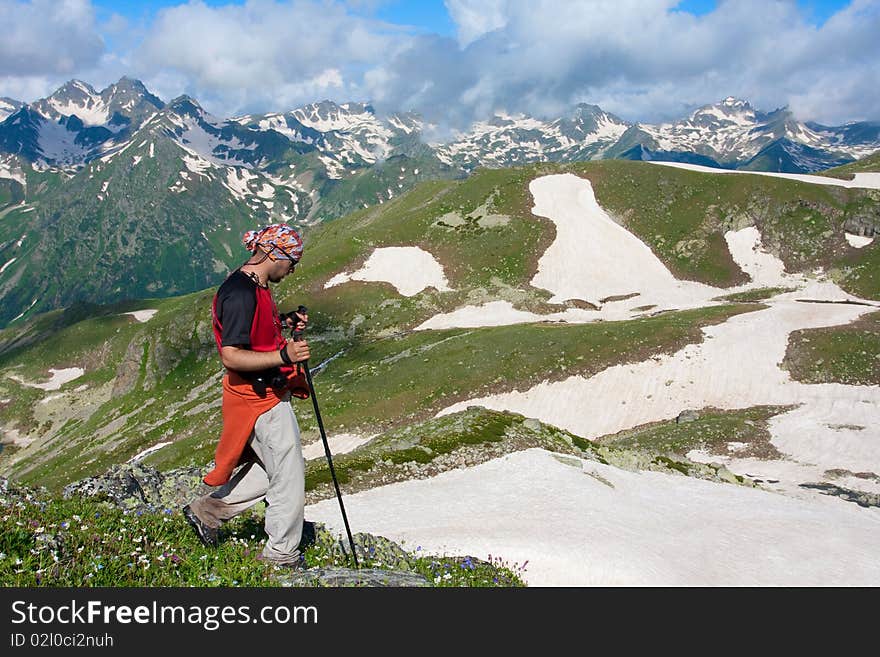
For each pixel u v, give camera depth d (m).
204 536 8.00
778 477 44.69
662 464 32.72
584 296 110.38
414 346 92.31
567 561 15.54
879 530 26.64
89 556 6.83
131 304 183.50
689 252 121.00
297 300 113.31
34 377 150.62
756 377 71.81
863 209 116.94
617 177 140.62
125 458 88.12
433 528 18.36
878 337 74.62
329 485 23.86
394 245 126.19
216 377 108.38
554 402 72.19
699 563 17.77
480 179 144.50
